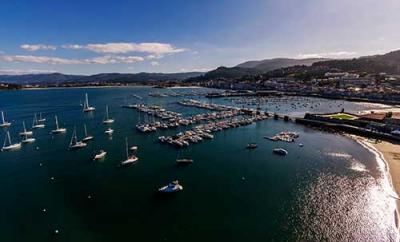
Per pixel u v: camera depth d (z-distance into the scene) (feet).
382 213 208.74
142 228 194.80
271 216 208.13
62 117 632.79
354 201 227.40
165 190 245.65
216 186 258.16
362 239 180.96
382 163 312.50
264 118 600.39
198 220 203.62
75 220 204.74
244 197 237.25
